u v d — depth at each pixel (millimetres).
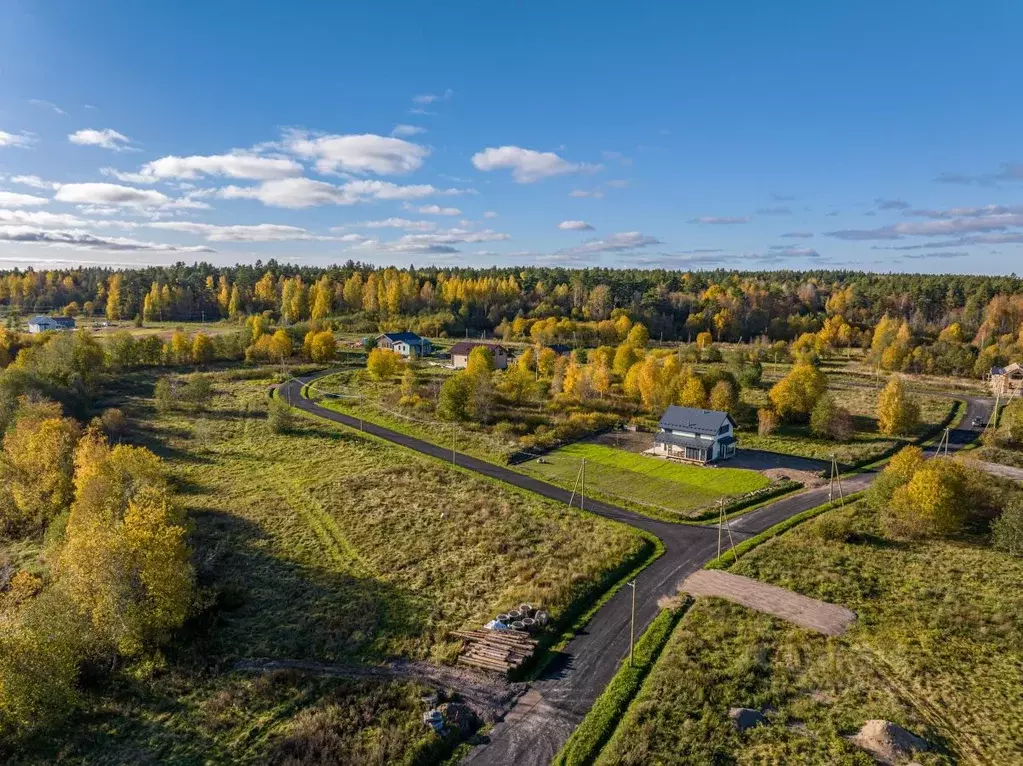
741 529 53125
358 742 29203
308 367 127062
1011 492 58625
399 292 199750
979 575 43812
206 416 90375
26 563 51375
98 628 36500
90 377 102062
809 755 27188
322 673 34969
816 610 39438
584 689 32781
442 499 60062
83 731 31344
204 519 56156
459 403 87812
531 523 54375
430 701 31922
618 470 69375
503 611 40219
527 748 28734
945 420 90750
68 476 58844
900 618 38312
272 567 47781
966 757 27109
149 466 55906
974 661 34031
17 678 30922
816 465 71250
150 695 33938
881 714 29766
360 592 43812
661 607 40531
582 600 41531
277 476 67625
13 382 83875
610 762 27266
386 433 83500
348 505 58938
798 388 88375
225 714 31891
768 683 32312
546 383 105938
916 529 50188
